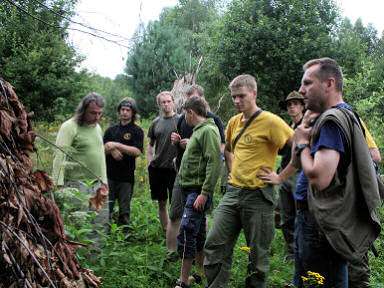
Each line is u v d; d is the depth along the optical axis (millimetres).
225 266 2980
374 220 2037
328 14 10734
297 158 2742
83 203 3107
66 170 3484
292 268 3715
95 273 3014
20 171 1788
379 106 7199
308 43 10117
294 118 4344
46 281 1674
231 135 3379
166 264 3553
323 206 2053
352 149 2061
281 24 10172
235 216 2990
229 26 9992
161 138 4520
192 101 3379
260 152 2939
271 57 10242
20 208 1643
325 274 2256
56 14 1838
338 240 2018
